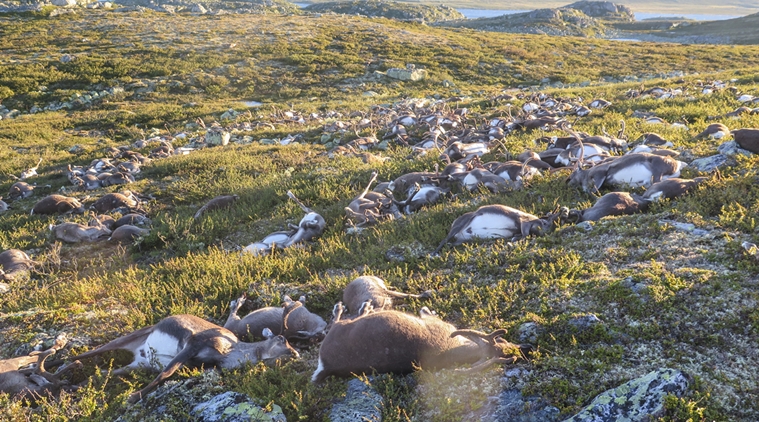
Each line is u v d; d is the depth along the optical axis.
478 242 11.76
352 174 16.02
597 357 9.21
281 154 18.97
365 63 43.44
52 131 27.92
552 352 9.34
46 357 9.91
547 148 15.53
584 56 51.66
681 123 17.42
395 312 9.40
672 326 9.38
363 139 19.62
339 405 9.08
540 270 10.63
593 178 12.92
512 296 10.27
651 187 12.05
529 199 13.02
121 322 10.78
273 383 9.45
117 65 40.69
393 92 37.25
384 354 9.18
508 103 26.28
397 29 59.09
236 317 10.47
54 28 53.38
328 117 28.14
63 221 15.41
